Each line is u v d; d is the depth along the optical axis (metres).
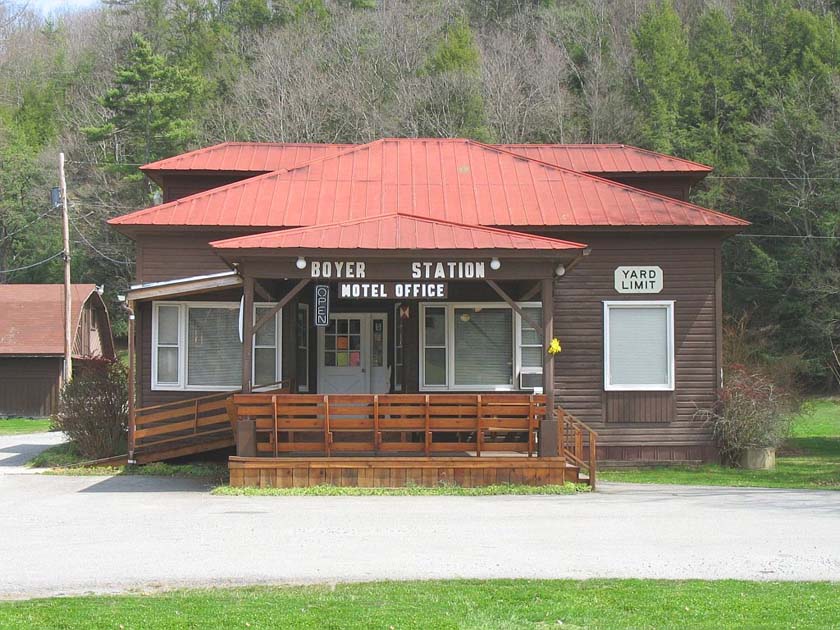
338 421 17.28
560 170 23.77
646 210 22.16
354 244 16.81
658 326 22.22
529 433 17.48
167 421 21.66
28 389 45.69
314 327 22.98
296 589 9.44
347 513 14.38
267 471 17.05
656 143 50.84
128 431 21.17
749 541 12.05
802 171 46.62
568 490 17.08
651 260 22.19
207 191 22.80
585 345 22.16
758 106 52.56
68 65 73.06
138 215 21.73
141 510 14.81
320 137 55.19
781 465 23.50
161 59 54.72
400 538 12.16
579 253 16.95
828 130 46.28
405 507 15.05
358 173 23.64
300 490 16.67
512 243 17.06
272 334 21.80
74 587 9.55
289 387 20.97
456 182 23.28
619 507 15.17
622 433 22.06
